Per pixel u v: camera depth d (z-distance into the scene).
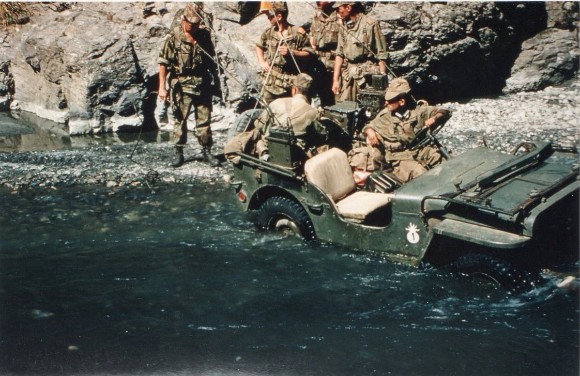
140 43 10.99
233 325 5.25
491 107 11.66
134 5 11.25
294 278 5.95
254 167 6.77
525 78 12.94
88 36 10.88
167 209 7.71
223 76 10.47
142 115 10.87
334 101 9.24
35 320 5.37
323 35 8.93
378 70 8.45
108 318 5.39
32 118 11.52
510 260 5.46
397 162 6.59
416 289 5.66
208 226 7.20
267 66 8.68
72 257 6.53
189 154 9.53
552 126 10.46
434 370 4.59
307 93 6.95
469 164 6.14
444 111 6.52
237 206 7.75
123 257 6.50
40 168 8.99
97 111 10.70
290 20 10.62
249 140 7.03
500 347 4.84
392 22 11.29
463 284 5.64
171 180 8.60
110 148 9.91
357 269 6.04
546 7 13.49
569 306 5.29
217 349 4.90
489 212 5.22
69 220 7.44
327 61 9.01
